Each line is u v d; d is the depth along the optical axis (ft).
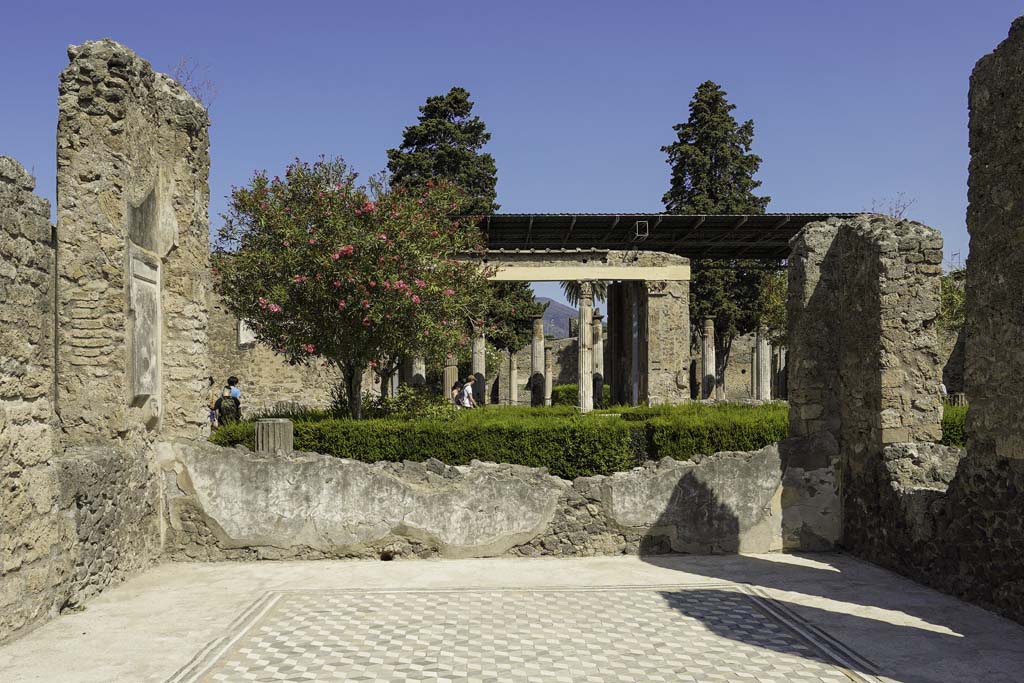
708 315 136.98
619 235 99.60
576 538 31.19
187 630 21.48
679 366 90.63
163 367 31.04
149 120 29.60
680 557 31.01
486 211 115.75
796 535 32.27
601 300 135.95
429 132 119.44
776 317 126.00
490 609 23.65
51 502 22.41
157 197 30.40
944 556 25.72
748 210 138.21
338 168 55.42
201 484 30.53
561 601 24.57
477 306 57.72
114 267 27.02
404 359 56.90
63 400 26.76
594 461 38.22
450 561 30.25
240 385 90.84
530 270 89.04
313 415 52.54
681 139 142.72
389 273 47.24
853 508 31.53
